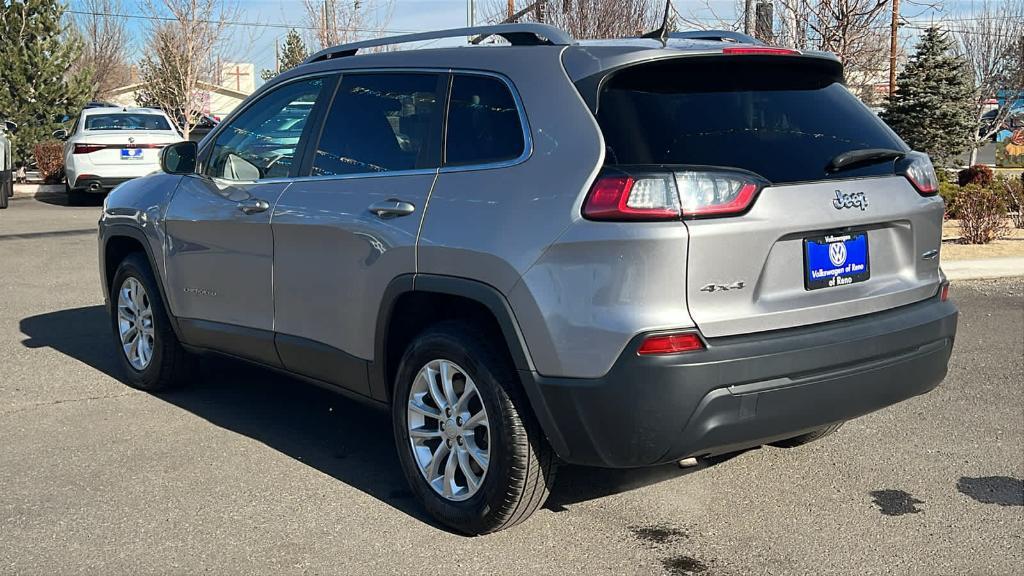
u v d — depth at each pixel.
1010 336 7.55
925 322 3.91
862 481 4.53
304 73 4.89
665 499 4.32
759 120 3.75
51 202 18.44
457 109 4.06
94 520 4.05
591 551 3.80
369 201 4.21
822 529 4.01
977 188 14.31
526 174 3.68
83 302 8.59
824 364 3.57
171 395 5.85
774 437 3.59
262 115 5.08
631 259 3.35
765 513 4.17
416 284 3.94
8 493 4.32
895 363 3.79
